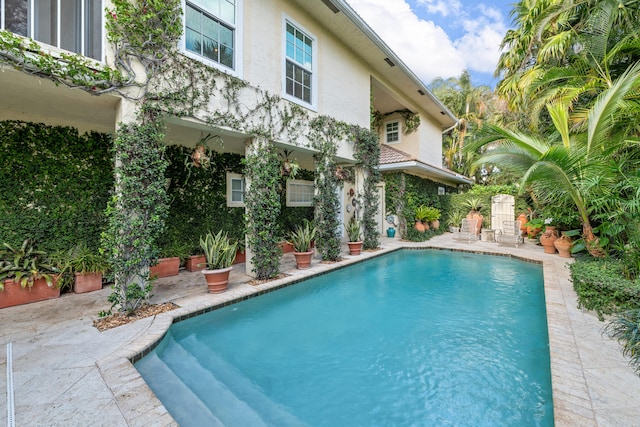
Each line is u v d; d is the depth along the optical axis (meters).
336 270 6.51
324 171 7.07
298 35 6.45
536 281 5.95
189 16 4.50
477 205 12.01
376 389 2.61
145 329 3.28
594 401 2.00
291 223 9.31
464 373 2.82
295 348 3.34
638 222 3.76
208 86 4.62
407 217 10.42
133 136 3.74
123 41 3.73
